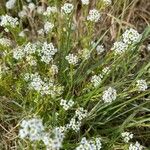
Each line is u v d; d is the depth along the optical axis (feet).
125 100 0.98
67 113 0.92
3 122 0.97
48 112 0.92
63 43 1.04
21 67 0.99
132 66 1.04
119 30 1.15
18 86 0.94
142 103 0.95
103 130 0.95
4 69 0.96
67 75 0.99
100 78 0.94
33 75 0.93
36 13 1.26
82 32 1.17
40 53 0.95
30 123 0.67
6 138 0.95
